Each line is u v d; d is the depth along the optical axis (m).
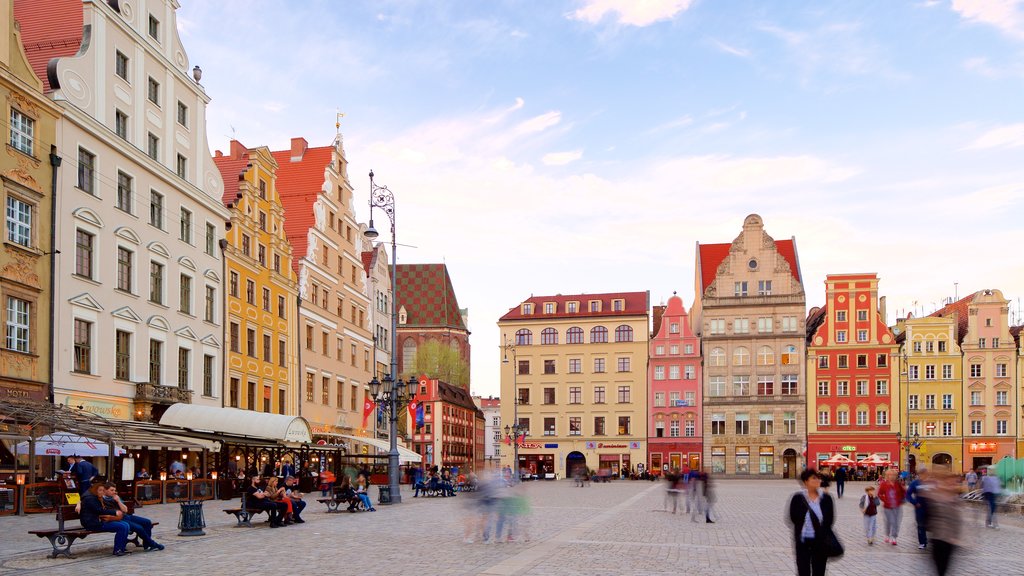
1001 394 96.50
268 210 61.00
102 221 41.38
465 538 23.17
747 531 26.94
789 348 101.88
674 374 106.12
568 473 108.31
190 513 23.56
